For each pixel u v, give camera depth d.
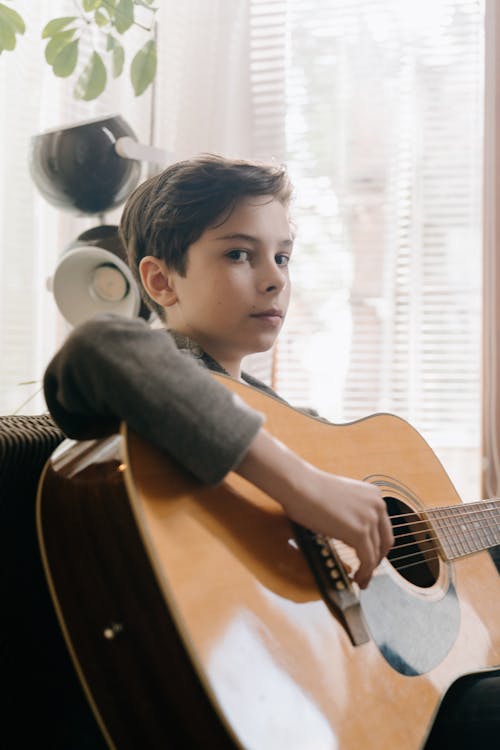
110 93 2.22
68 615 0.80
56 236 2.24
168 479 0.78
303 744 0.73
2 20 1.77
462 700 1.03
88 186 1.89
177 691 0.71
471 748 1.00
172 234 1.12
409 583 1.01
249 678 0.73
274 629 0.77
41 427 1.08
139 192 1.24
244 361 2.17
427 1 2.24
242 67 2.27
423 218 2.26
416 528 1.10
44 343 2.23
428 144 2.25
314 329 2.31
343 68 2.28
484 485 2.13
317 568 0.85
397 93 2.26
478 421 2.25
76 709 1.02
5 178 2.20
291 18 2.29
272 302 1.11
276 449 0.82
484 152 2.14
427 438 2.27
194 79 2.21
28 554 0.97
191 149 2.20
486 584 1.14
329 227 2.29
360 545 0.85
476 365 2.25
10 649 0.93
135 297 1.80
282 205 1.14
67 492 0.80
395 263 2.27
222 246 1.09
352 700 0.81
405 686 0.88
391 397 2.28
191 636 0.71
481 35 2.21
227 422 0.79
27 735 0.95
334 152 2.28
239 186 1.10
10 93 2.20
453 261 2.25
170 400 0.77
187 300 1.12
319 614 0.83
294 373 2.32
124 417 0.78
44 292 2.23
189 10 2.21
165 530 0.75
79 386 0.81
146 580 0.73
